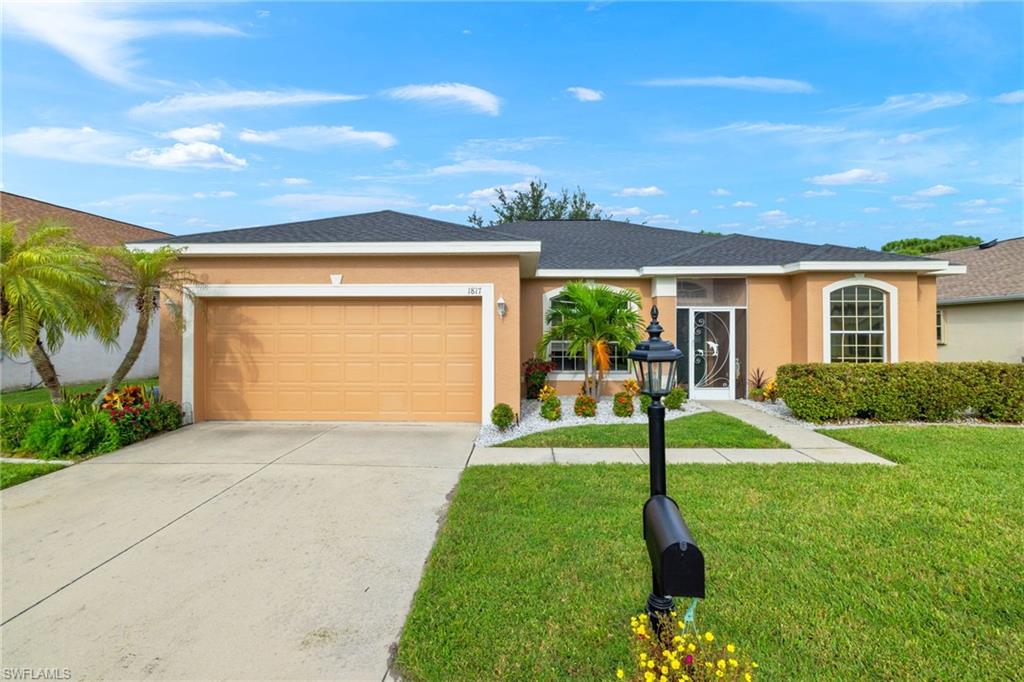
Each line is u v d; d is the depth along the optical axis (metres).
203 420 9.36
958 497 5.27
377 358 9.35
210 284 9.16
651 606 2.62
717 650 2.51
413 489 5.79
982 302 15.71
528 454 7.26
